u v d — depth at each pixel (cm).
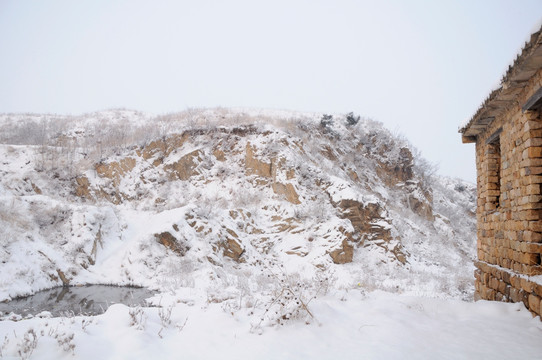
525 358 537
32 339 553
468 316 767
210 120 3694
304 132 3650
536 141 750
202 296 1384
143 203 2795
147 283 1716
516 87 775
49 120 4966
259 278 1759
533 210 749
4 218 1820
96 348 557
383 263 2266
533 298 725
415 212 3653
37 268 1650
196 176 2964
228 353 575
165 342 612
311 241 2255
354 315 765
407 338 629
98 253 1988
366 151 4012
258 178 2841
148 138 3284
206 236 2023
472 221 4384
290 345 605
